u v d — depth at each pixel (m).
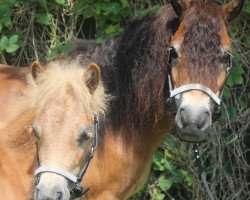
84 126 6.81
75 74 7.18
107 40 8.47
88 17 10.43
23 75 8.64
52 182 6.56
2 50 9.95
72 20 10.64
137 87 8.18
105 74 8.32
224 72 7.72
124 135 8.20
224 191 10.68
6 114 8.21
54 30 10.62
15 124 7.70
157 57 8.08
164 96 8.09
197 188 10.48
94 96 7.28
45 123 6.75
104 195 8.21
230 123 10.38
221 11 7.89
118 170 8.20
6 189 7.55
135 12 10.55
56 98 6.88
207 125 7.41
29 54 10.66
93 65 7.22
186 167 10.50
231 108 10.34
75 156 6.76
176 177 10.34
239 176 10.70
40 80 7.18
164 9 8.23
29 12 10.55
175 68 7.69
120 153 8.19
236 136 10.55
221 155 10.49
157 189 10.49
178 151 10.42
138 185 8.53
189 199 10.73
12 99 8.35
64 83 6.98
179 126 7.43
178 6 7.98
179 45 7.64
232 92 10.55
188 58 7.56
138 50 8.23
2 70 8.77
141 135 8.26
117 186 8.24
